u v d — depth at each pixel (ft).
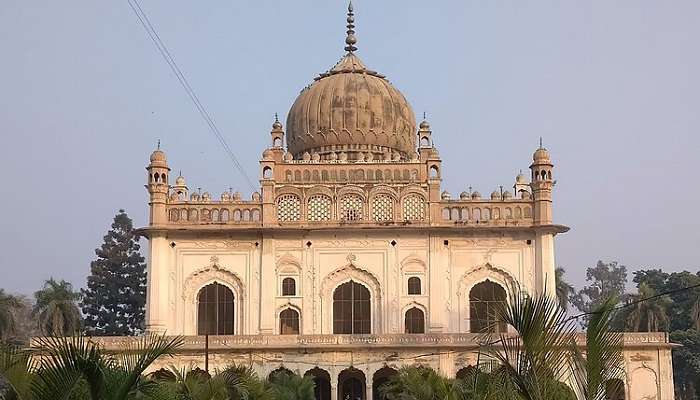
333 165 155.02
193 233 150.51
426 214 150.82
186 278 149.79
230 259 150.41
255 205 151.43
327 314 148.46
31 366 46.06
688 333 219.00
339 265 149.89
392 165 154.71
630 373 141.38
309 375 138.00
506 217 150.51
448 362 140.87
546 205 149.38
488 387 49.83
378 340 141.79
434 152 153.07
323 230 150.00
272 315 147.95
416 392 91.97
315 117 166.61
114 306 255.91
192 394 81.15
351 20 181.06
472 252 149.89
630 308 180.45
